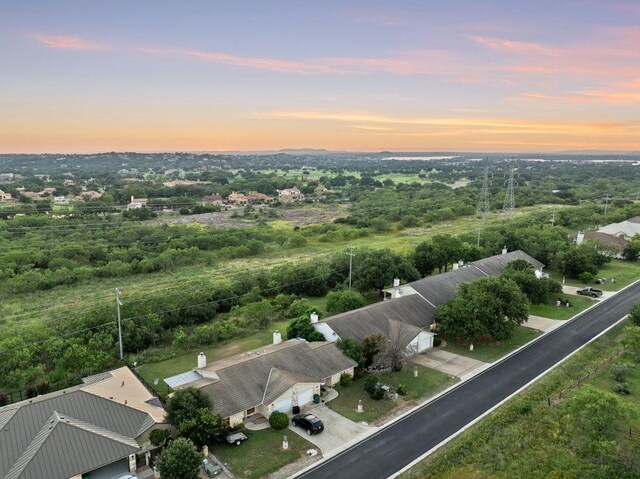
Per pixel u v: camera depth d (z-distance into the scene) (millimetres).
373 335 52719
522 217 145250
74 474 32031
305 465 36188
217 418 37844
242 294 80625
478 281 61438
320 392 47062
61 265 100812
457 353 57000
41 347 54531
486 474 34938
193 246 114000
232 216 171500
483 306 57031
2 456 33250
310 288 84875
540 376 50750
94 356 52312
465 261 92438
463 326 57188
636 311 60219
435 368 52969
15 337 56656
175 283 91312
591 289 80000
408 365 53562
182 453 32969
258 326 67438
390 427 41469
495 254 97500
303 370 46562
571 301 76750
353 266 88188
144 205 183500
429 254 86250
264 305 68188
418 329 56188
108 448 34312
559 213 147125
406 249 112062
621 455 35500
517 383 49312
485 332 56156
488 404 45188
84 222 140250
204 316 70000
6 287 87188
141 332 59844
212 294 75938
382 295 79875
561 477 34219
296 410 43344
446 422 42125
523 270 75188
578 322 67188
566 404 41656
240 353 57312
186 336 60281
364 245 118938
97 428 36375
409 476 34781
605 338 61125
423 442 39156
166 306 67562
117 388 43500
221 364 47375
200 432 37000
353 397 46656
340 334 53688
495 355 56469
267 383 44219
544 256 94875
